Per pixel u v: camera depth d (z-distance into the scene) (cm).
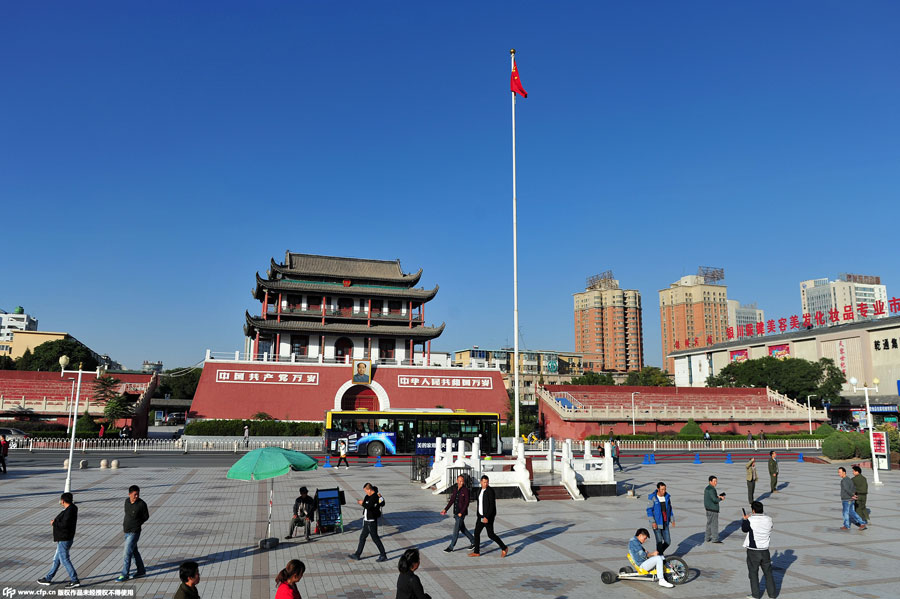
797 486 3056
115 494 2416
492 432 4572
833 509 2334
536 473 3169
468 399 7125
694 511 2261
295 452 1647
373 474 3328
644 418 6875
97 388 5838
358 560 1480
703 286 19575
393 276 7950
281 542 1655
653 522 1475
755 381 9075
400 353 7631
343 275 7569
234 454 4494
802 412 7650
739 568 1465
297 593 900
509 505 2386
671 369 19775
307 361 6975
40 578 1269
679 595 1250
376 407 6962
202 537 1686
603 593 1254
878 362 9100
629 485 2866
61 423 5562
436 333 7488
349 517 2030
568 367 17638
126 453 4362
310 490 2630
